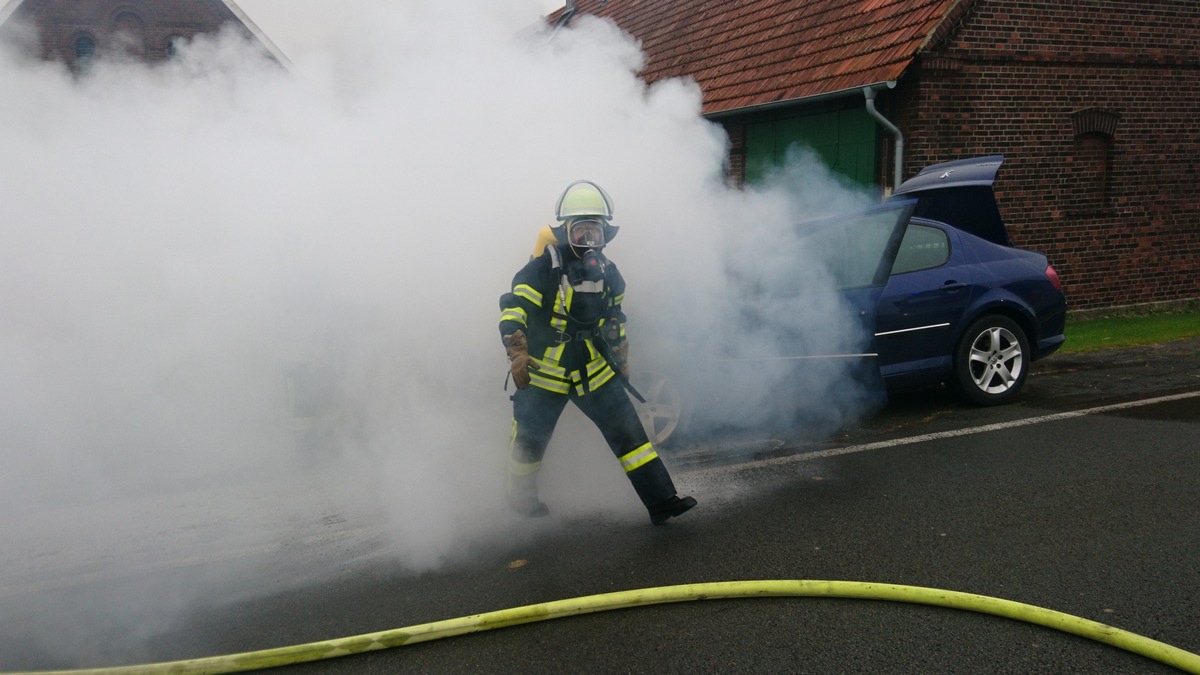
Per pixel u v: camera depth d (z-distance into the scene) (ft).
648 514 14.62
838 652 10.15
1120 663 9.75
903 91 32.96
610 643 10.53
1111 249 36.55
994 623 10.71
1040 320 21.97
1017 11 33.42
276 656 10.30
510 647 10.53
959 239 21.54
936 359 20.81
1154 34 35.94
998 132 33.86
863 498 15.14
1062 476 15.88
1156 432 18.54
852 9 37.58
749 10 44.65
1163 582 11.59
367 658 10.44
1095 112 35.22
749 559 12.76
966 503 14.70
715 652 10.23
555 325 13.57
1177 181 37.42
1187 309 38.32
